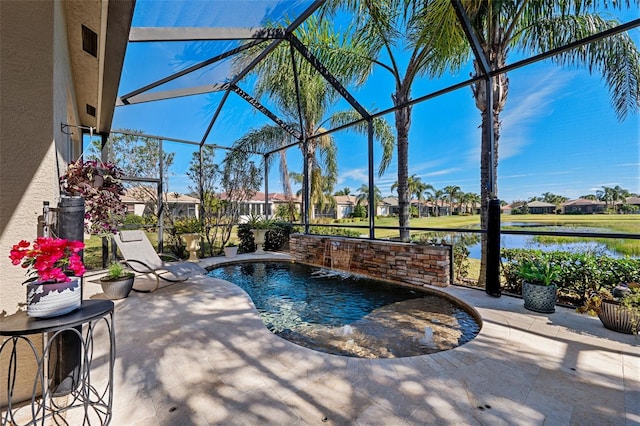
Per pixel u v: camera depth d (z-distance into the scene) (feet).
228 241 29.50
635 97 14.87
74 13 8.56
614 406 6.17
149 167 25.17
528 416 5.89
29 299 4.74
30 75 5.63
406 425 5.67
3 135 5.39
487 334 9.80
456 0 12.57
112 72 11.81
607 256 12.43
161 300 14.05
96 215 14.55
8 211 5.42
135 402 6.38
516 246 15.44
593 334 9.73
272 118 25.08
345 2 17.85
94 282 17.46
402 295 16.22
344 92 20.20
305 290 17.53
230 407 6.22
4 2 5.36
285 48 22.39
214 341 9.50
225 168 29.76
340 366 7.93
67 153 13.05
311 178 32.83
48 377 5.59
